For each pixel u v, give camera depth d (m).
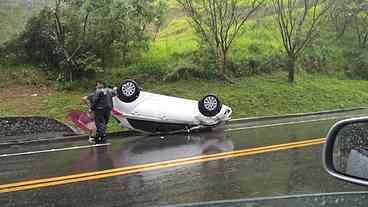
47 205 6.88
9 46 18.86
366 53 28.05
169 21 26.84
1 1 19.36
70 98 17.11
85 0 17.38
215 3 21.17
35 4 19.39
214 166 9.35
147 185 7.93
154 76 20.06
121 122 14.03
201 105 14.67
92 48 18.72
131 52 20.30
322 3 24.83
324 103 21.34
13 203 7.01
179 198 7.14
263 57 23.92
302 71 25.30
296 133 13.80
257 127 15.57
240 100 19.48
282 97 20.75
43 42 18.72
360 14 28.89
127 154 10.87
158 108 14.23
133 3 18.47
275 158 10.08
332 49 28.20
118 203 6.93
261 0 23.73
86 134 14.12
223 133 14.32
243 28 25.23
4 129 13.56
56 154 11.23
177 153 10.85
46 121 14.08
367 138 2.87
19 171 9.24
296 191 7.46
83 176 8.63
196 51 21.86
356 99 22.84
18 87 17.50
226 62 21.92
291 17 23.22
